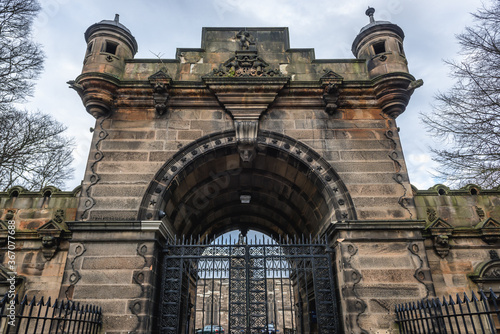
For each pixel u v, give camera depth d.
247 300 9.06
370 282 8.65
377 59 11.38
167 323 8.91
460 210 10.80
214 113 10.85
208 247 9.90
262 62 11.40
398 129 10.76
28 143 19.06
